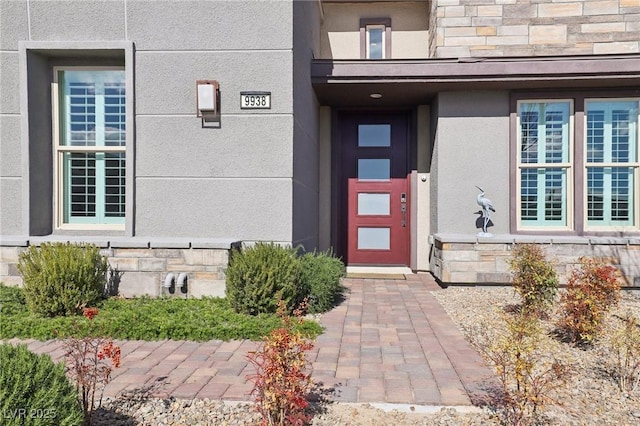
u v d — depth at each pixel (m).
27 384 1.91
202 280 4.64
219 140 5.10
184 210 5.14
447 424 2.34
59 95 5.41
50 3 5.10
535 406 2.28
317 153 7.10
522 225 6.33
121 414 2.41
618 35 6.16
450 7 6.34
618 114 6.20
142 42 5.09
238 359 3.24
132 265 4.69
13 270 4.79
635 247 5.56
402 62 6.01
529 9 6.27
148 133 5.13
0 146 5.19
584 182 6.18
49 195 5.39
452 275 5.79
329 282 4.67
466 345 3.56
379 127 7.52
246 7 5.05
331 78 6.13
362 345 3.57
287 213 5.06
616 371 3.02
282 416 2.17
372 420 2.38
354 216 7.53
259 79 5.06
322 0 7.43
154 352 3.39
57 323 3.76
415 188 7.25
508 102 6.32
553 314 4.35
